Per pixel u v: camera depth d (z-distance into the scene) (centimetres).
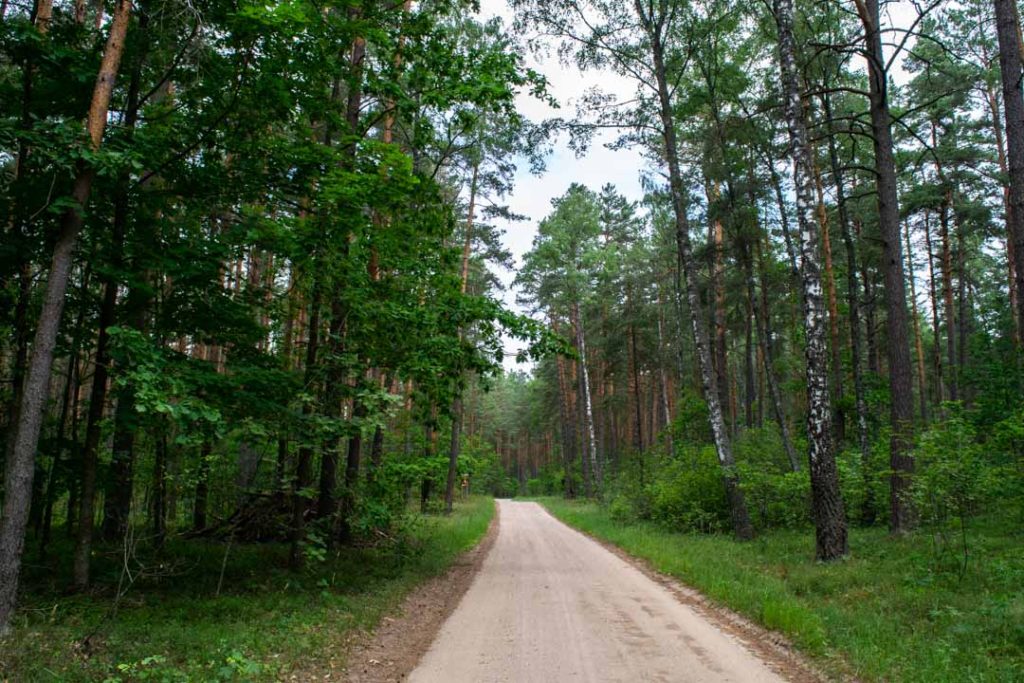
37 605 760
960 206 2297
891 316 1270
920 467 1056
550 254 3316
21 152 827
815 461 1143
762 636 742
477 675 588
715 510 1855
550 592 1045
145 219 945
